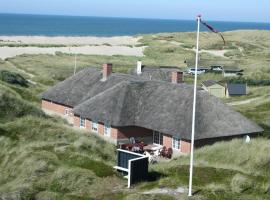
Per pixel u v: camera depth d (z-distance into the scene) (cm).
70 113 5122
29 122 3597
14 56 12062
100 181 2433
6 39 18275
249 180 2395
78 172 2500
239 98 7775
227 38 19875
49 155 2791
